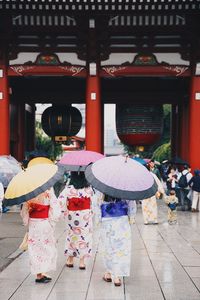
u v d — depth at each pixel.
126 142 29.30
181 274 10.31
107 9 23.41
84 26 24.94
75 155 11.91
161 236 15.45
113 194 8.73
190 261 11.59
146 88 32.88
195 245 13.80
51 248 9.57
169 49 25.34
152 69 25.42
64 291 9.03
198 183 22.34
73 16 24.77
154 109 28.56
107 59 25.44
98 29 25.08
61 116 29.05
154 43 25.44
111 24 25.11
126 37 25.42
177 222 19.06
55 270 10.62
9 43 25.36
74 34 25.39
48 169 9.27
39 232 9.45
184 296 8.71
